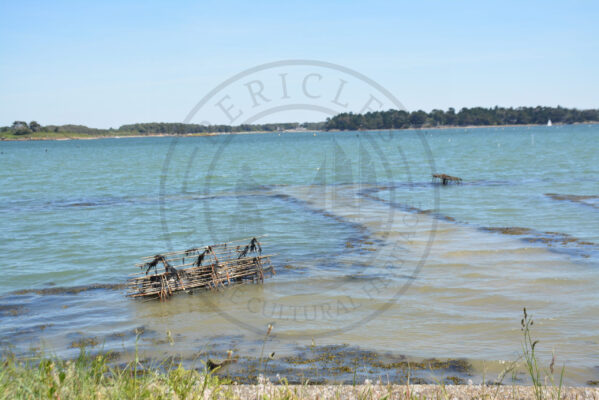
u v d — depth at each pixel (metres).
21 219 28.34
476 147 100.12
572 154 72.19
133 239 22.78
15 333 11.74
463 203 30.47
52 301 14.25
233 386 7.25
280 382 8.81
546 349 10.01
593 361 9.38
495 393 7.51
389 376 9.02
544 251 18.25
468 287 14.33
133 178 53.75
